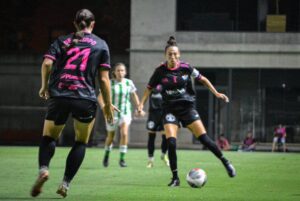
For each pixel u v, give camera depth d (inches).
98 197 512.1
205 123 1995.6
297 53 2005.4
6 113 2263.8
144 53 2016.5
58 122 463.8
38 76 2287.2
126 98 920.3
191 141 1993.1
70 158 466.9
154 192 558.9
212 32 2016.5
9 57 2283.5
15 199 481.4
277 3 2014.0
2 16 2401.6
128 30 2367.1
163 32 2016.5
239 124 1999.3
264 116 1996.8
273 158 1242.0
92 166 919.7
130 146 1975.9
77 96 458.0
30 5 2416.3
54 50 461.1
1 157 1112.8
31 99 2284.7
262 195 543.2
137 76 2016.5
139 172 807.1
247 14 2014.0
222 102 1999.3
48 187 582.2
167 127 618.8
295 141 1982.0
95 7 2388.0
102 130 2064.5
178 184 617.9
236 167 941.2
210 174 784.3
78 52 462.0
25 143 2231.8
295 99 2003.0
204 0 2020.2
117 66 917.8
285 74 2006.6
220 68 2014.0
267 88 2006.6
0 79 2290.8
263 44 2010.3
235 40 2014.0
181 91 617.6
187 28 2021.4
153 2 2016.5
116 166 927.0
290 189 600.4
